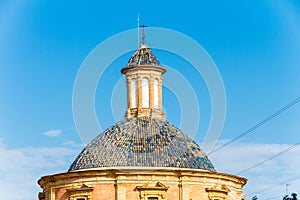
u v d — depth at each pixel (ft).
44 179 208.85
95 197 198.59
